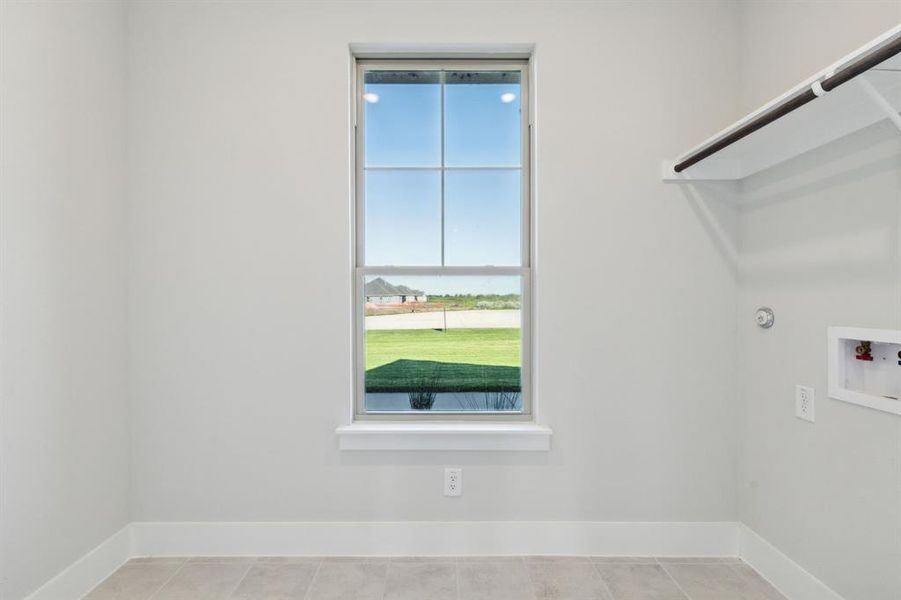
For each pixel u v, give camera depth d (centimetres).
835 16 142
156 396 183
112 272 174
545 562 179
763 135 151
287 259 184
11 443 136
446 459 185
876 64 98
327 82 184
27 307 140
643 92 185
